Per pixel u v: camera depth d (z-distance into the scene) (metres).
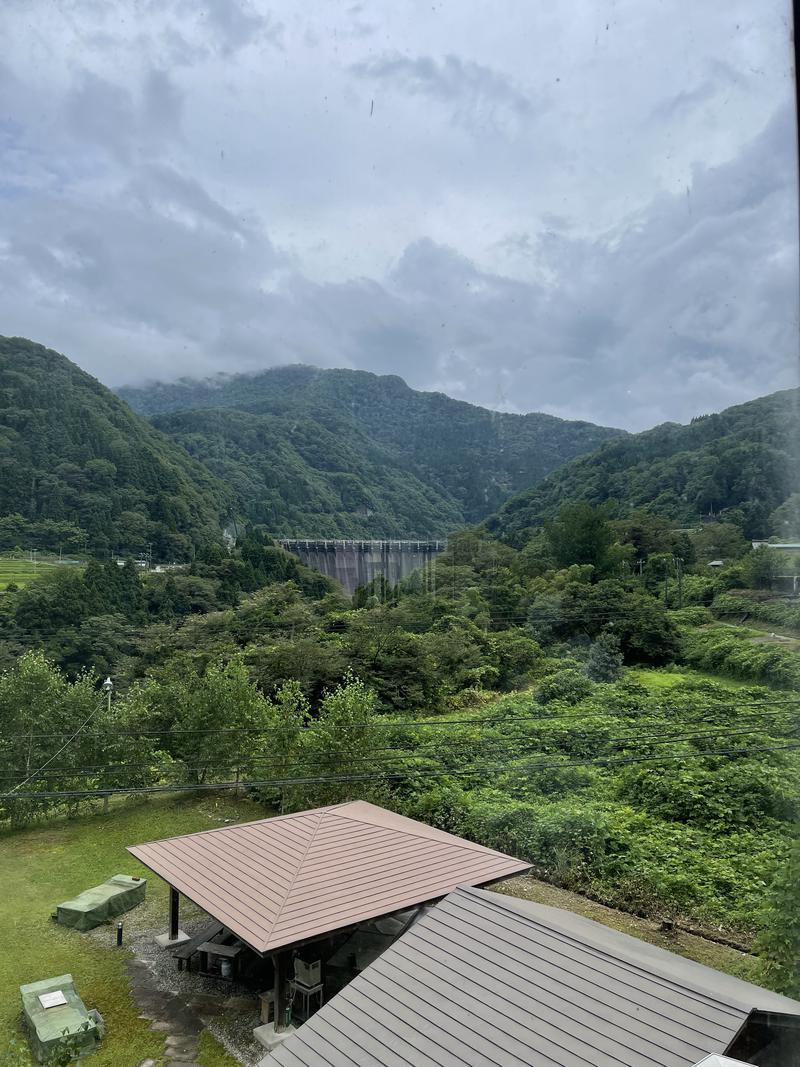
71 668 38.72
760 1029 7.84
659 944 13.88
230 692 23.81
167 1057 11.39
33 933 15.52
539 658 39.00
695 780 19.95
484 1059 7.73
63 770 22.22
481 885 12.91
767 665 31.11
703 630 38.84
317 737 21.81
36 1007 12.18
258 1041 11.73
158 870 13.77
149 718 24.47
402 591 49.81
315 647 33.72
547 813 18.39
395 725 22.98
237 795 23.98
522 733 25.38
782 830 17.41
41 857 19.64
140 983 13.52
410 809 20.34
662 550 50.75
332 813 15.45
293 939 11.00
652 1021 7.77
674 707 27.56
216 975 13.75
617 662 36.84
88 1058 11.36
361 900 12.16
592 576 49.22
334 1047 8.39
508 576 49.78
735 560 43.84
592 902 15.82
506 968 9.06
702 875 15.79
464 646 37.53
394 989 9.12
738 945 13.74
